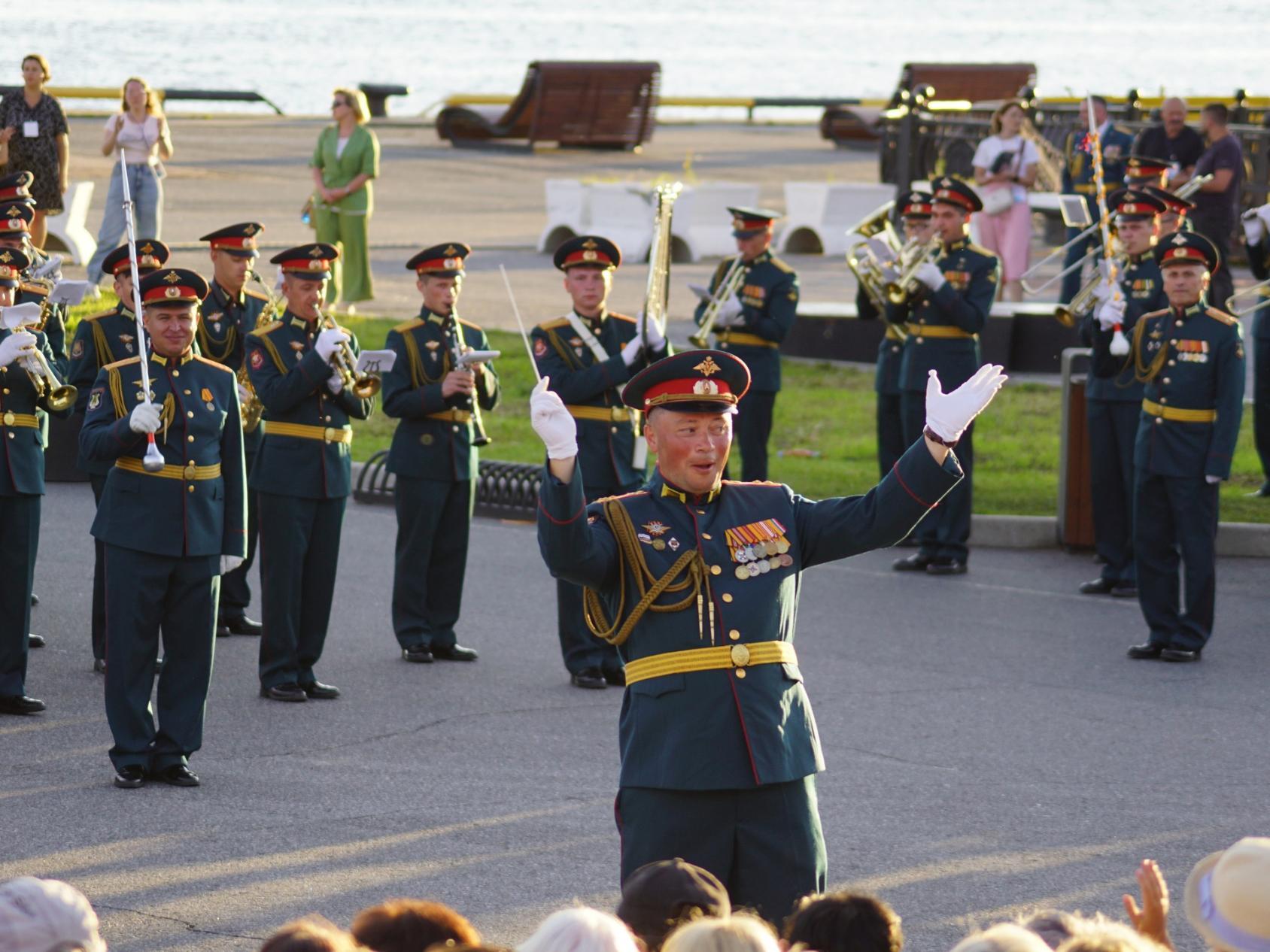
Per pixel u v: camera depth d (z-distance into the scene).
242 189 74.94
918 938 17.45
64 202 56.16
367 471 39.06
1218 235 50.97
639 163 90.88
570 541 14.28
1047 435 42.66
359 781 21.92
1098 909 18.19
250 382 25.92
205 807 20.89
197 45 176.75
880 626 29.56
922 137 69.94
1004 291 57.00
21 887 10.60
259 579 32.50
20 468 24.20
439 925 11.10
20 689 24.52
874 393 46.94
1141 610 29.23
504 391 46.03
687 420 14.87
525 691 26.06
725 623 14.63
